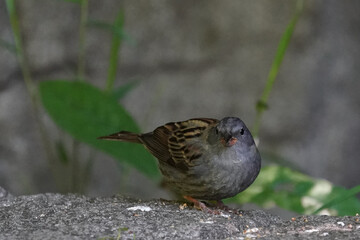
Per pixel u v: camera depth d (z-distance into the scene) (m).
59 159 13.43
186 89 13.99
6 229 7.48
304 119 14.27
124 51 13.69
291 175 9.96
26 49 13.24
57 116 9.98
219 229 7.59
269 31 14.07
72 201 8.56
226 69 14.06
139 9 13.71
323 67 14.38
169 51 13.88
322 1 14.19
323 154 14.55
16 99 13.30
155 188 13.88
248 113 14.16
